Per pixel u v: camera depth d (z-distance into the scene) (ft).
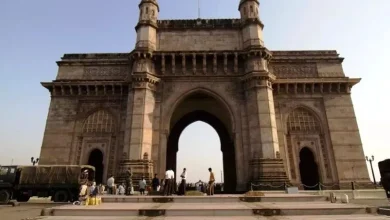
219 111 118.01
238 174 89.04
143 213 39.65
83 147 102.01
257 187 81.30
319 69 111.65
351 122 104.01
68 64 112.98
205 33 106.01
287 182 82.58
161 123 94.53
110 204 51.16
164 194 65.21
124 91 107.86
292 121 104.99
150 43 100.63
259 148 87.30
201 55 100.12
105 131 103.76
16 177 86.63
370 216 37.35
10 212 57.00
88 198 51.42
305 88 107.96
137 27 104.06
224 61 100.42
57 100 107.24
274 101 106.63
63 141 102.01
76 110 106.32
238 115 95.91
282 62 112.27
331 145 101.09
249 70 97.76
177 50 101.76
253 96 93.61
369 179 96.17
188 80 99.91
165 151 91.91
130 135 88.28
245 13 107.14
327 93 108.27
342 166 98.07
